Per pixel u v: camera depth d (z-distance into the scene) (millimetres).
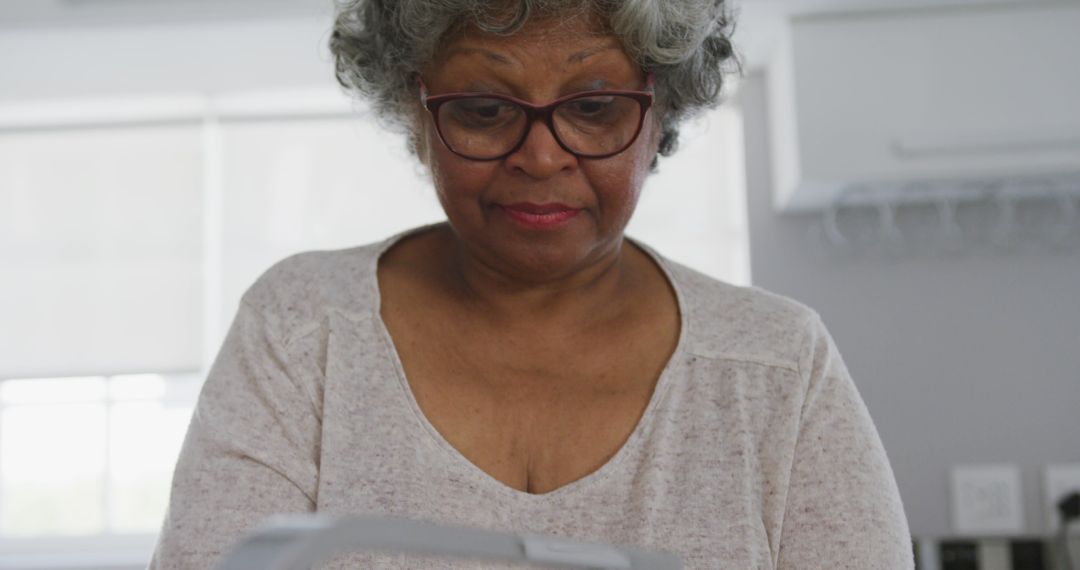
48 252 3170
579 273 1062
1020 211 2896
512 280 1066
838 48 2619
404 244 1183
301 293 1118
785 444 1051
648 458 1030
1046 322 2865
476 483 1014
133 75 2939
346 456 1027
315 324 1095
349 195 3141
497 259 1039
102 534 3172
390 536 488
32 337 3152
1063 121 2564
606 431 1049
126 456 3211
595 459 1039
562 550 576
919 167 2586
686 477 1029
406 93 1107
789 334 1101
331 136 3158
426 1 973
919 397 2863
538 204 976
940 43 2605
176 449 3201
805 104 2613
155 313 3135
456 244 1138
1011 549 2760
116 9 2537
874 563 1005
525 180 971
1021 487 2820
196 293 3133
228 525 1000
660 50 998
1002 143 2561
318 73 2941
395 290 1122
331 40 1188
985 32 2600
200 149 3172
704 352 1083
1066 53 2582
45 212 3184
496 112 983
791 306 1136
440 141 990
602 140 979
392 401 1052
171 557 992
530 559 555
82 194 3182
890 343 2881
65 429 3229
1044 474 2822
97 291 3154
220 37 2699
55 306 3158
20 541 3158
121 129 3186
